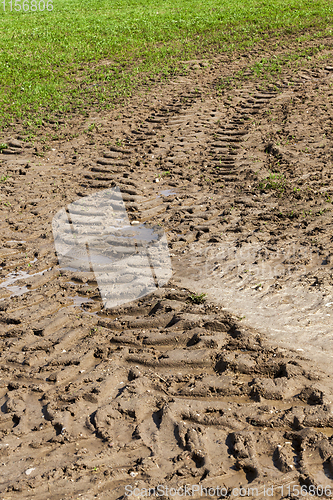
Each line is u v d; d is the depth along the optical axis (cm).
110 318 525
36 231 733
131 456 347
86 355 457
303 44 1883
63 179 958
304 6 2530
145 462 337
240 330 472
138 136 1177
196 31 2247
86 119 1329
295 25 2169
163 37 2181
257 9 2555
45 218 780
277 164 955
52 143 1186
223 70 1683
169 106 1384
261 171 927
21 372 441
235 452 344
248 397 402
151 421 382
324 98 1307
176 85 1571
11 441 367
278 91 1403
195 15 2562
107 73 1747
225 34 2155
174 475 328
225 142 1102
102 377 428
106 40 2198
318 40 1917
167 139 1142
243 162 982
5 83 1677
